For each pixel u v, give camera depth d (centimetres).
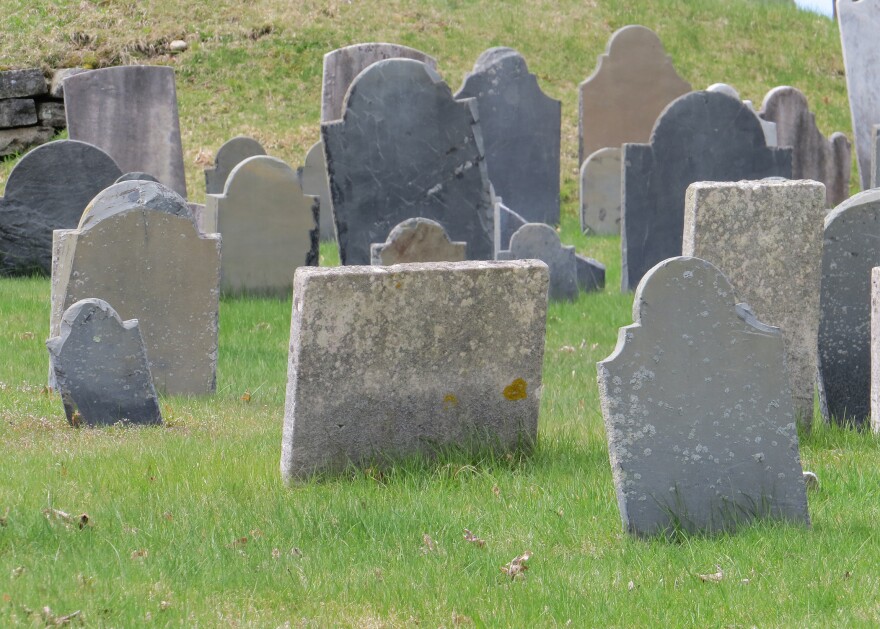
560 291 2200
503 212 2528
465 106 2172
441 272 1022
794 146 3231
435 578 747
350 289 993
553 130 3083
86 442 1118
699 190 1141
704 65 4306
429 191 2175
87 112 3088
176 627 661
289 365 1022
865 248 1267
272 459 1070
